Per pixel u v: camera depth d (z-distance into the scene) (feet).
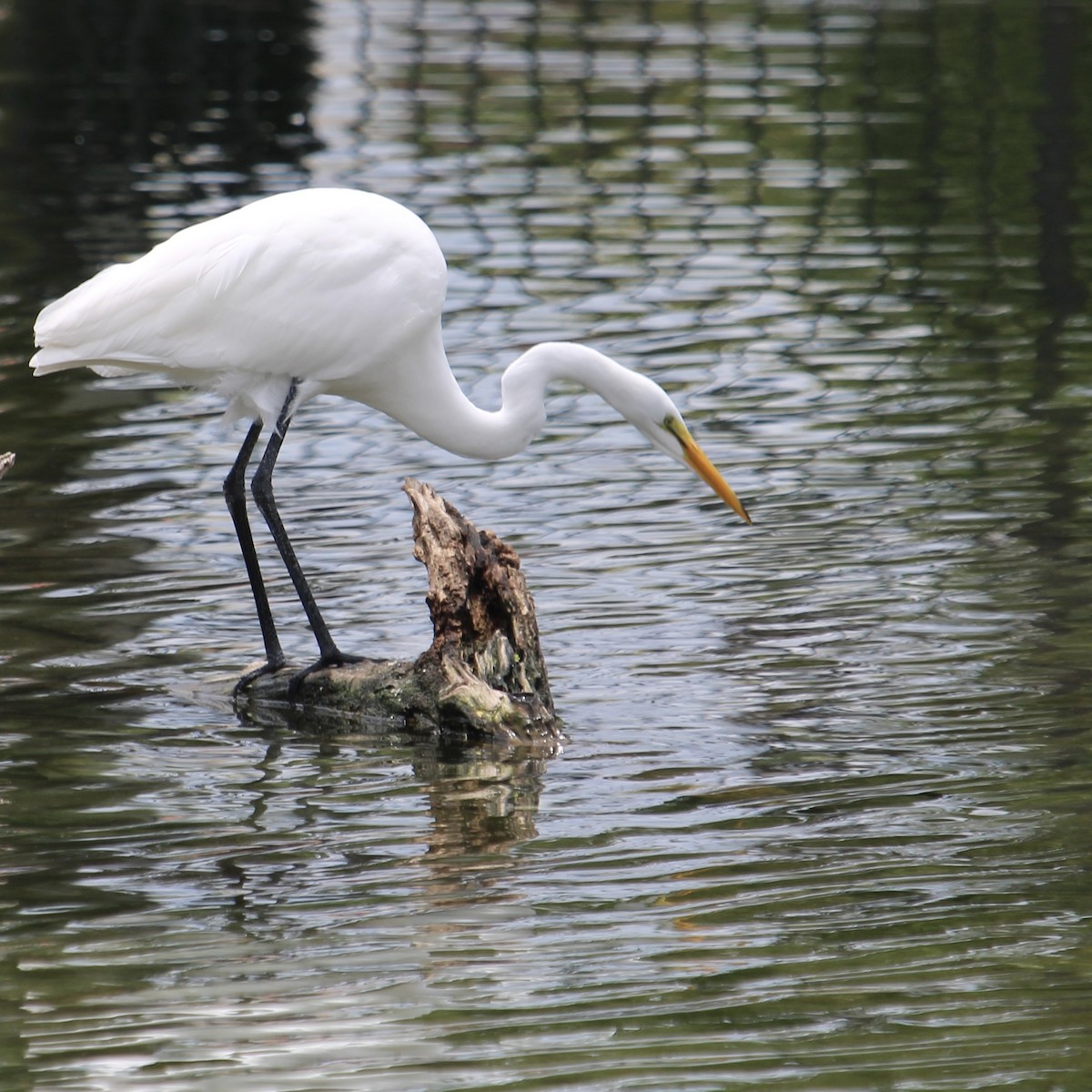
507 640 37.09
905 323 67.10
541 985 25.31
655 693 37.19
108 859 29.76
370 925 27.25
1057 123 100.17
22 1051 23.59
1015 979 25.20
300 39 125.18
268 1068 23.16
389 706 36.73
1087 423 55.31
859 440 54.29
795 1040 23.63
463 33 127.54
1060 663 37.91
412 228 38.45
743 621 40.96
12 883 28.81
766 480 51.08
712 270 73.82
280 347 37.65
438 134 98.02
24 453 53.67
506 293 69.97
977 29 124.47
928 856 29.40
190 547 46.11
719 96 106.93
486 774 33.65
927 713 35.70
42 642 39.91
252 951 26.40
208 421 57.67
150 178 87.35
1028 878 28.48
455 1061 23.29
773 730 35.19
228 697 37.76
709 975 25.50
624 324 66.33
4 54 119.44
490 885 28.68
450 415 39.73
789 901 27.86
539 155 93.56
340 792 32.83
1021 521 47.11
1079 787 32.07
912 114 102.42
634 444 55.57
